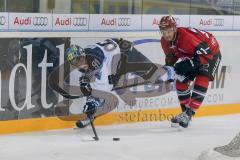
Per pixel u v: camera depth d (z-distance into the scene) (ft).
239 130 57.21
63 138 51.13
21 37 51.44
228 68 65.05
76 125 54.70
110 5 56.18
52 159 44.19
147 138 52.29
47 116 53.88
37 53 52.44
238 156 42.42
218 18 63.46
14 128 52.21
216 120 62.08
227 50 64.64
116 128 56.24
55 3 52.95
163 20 53.42
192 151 47.75
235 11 64.75
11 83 51.47
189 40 53.98
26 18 51.55
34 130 53.31
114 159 44.68
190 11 61.52
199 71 55.06
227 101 65.62
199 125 59.11
